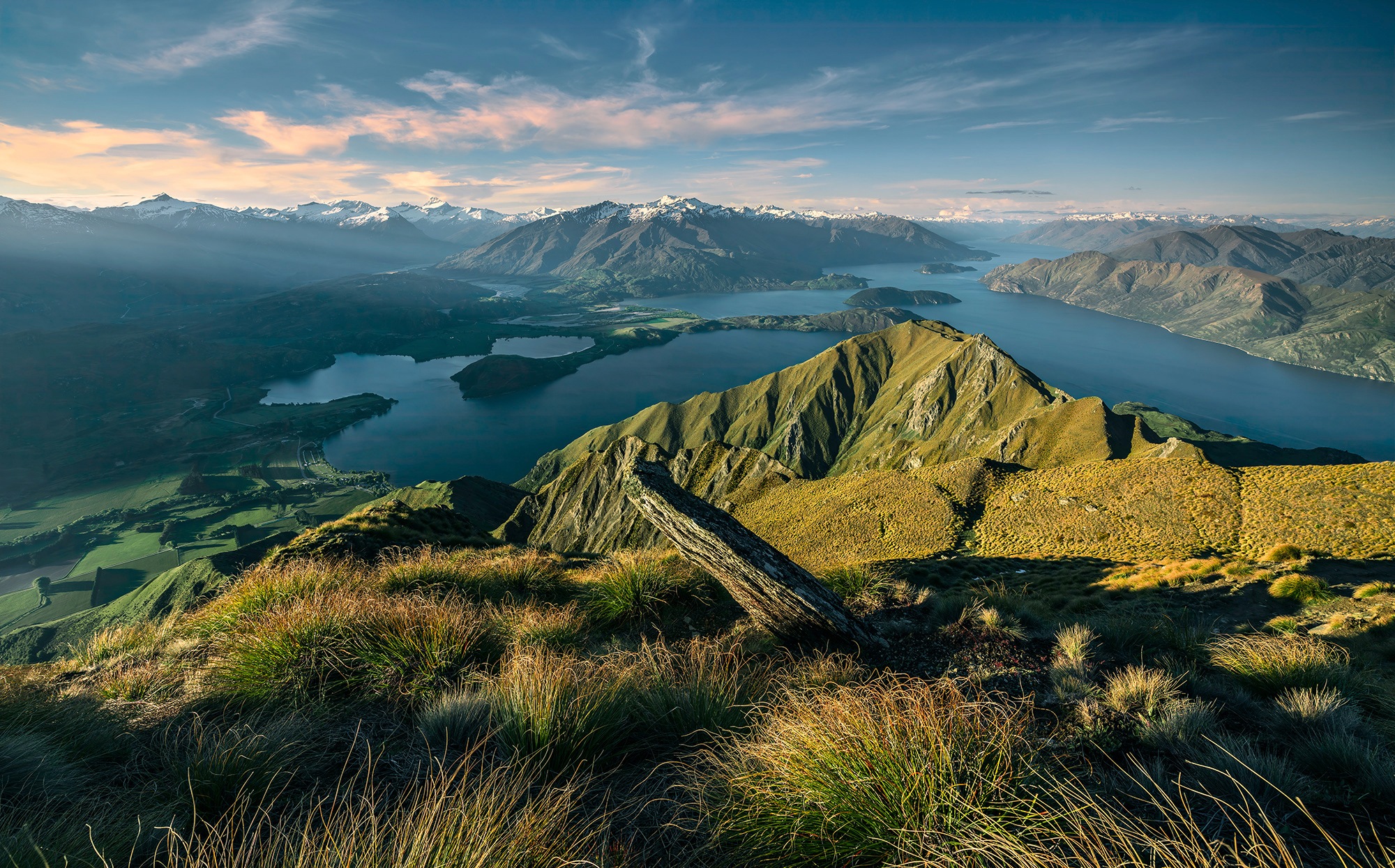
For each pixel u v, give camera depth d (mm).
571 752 4105
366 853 2781
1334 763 3617
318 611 6457
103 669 7234
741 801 3467
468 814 3027
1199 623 7723
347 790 3840
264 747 4055
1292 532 37719
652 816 3586
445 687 5488
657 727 4730
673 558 11211
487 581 10836
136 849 3139
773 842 3250
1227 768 3510
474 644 6484
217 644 7090
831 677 5531
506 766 3727
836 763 3400
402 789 3811
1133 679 4949
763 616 6793
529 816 3105
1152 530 46062
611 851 3244
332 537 19125
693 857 3217
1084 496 59062
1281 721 4531
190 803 3559
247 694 5336
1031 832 2906
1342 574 17188
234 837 3295
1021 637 6895
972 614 7711
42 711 4688
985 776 3236
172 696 5629
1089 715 4434
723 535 6715
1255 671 5754
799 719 3963
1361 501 39406
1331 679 5434
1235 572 20109
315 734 4602
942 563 32906
